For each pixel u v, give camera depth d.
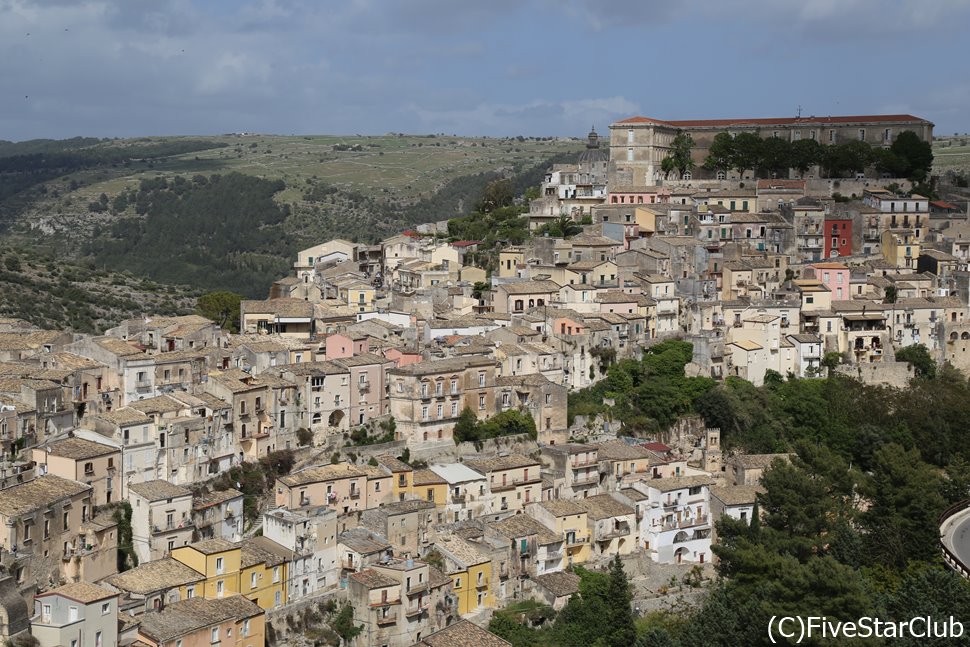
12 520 192.50
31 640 182.12
